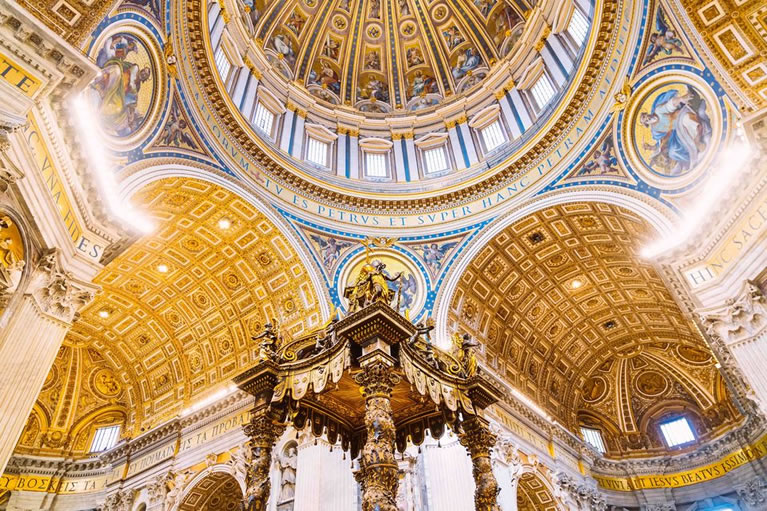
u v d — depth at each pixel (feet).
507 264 70.79
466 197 72.18
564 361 86.17
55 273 37.09
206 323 71.36
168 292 69.72
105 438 80.89
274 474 54.70
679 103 50.24
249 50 76.13
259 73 75.97
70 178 38.83
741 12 41.47
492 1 85.51
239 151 63.67
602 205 59.62
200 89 58.80
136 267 65.05
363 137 83.92
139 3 45.68
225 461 60.03
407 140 84.28
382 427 28.43
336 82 91.09
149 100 49.70
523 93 77.82
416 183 76.59
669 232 51.06
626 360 91.81
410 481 52.65
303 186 69.67
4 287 33.09
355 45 93.30
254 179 64.13
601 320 81.97
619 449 91.30
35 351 34.83
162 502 62.23
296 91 82.23
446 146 82.38
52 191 36.73
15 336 33.73
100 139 43.50
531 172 67.92
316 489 49.98
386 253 69.15
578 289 75.77
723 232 45.16
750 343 42.27
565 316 80.07
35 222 34.88
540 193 65.41
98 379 81.56
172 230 61.46
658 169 53.62
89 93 41.39
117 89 44.86
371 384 29.96
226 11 68.90
